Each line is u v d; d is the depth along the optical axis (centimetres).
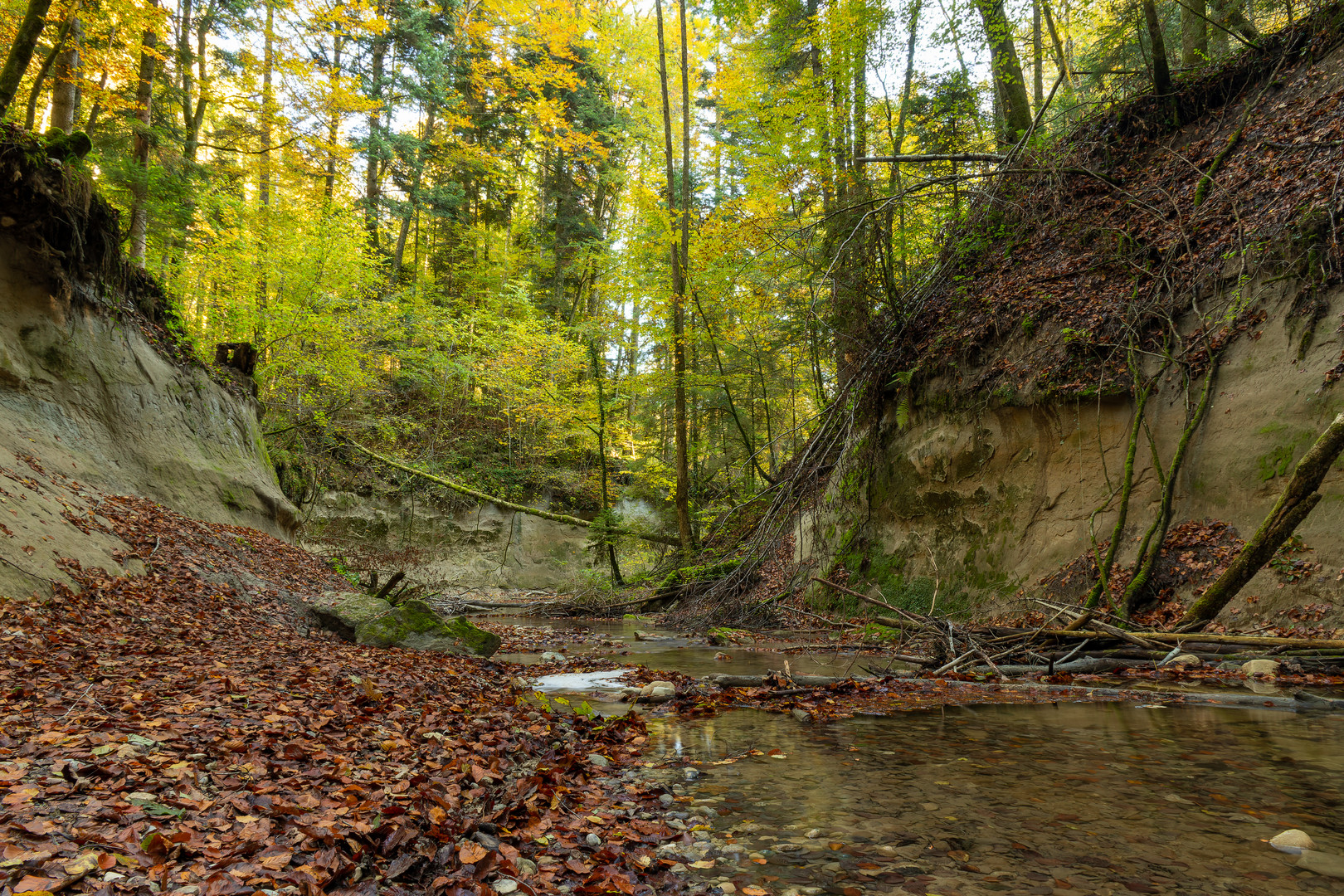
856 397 1472
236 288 1981
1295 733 446
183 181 1675
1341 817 297
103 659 550
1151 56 1388
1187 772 367
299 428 2222
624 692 719
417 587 1400
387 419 2523
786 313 1777
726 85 1714
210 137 2408
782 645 1194
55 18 1282
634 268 1908
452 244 3278
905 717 557
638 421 3019
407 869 245
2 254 1027
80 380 1113
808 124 1585
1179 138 1162
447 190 2850
